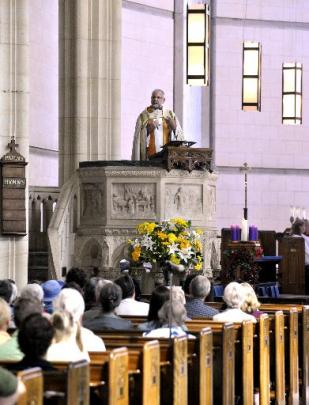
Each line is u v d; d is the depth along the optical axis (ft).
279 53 151.43
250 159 149.89
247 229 85.92
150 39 137.39
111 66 107.04
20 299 44.93
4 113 90.12
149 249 78.74
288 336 63.16
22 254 90.33
